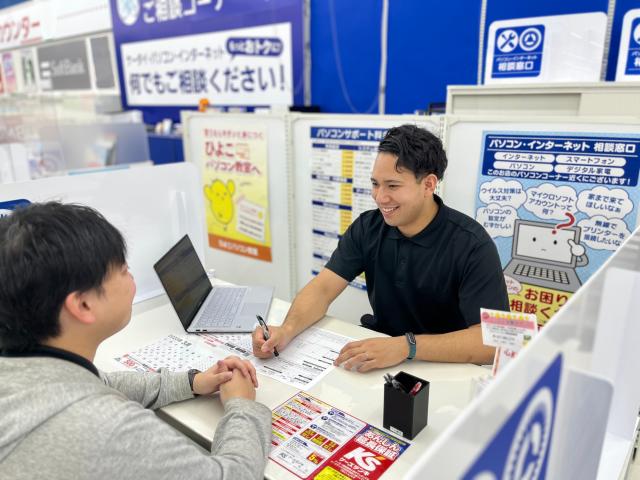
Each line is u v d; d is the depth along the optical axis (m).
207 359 1.19
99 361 1.19
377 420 0.94
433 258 1.36
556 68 1.98
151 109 4.89
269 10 3.51
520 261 1.79
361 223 1.52
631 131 1.49
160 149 4.18
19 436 0.56
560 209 1.66
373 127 2.03
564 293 1.72
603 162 1.55
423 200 1.31
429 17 2.81
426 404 0.90
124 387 0.98
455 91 2.05
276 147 2.43
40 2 5.82
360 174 2.14
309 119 2.26
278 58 3.56
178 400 1.00
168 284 1.32
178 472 0.63
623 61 1.91
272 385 1.06
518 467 0.57
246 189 2.65
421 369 1.11
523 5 2.47
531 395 0.55
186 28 4.20
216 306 1.48
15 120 3.85
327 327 1.36
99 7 5.06
